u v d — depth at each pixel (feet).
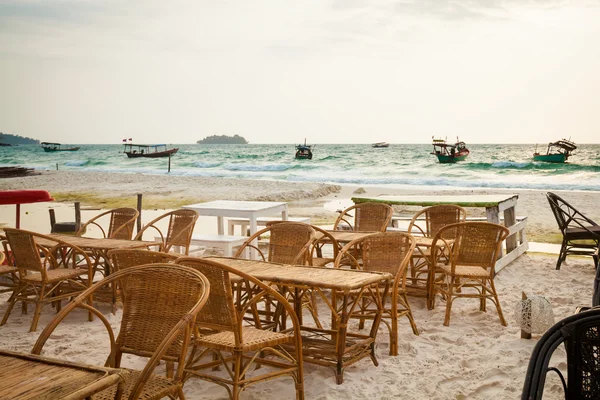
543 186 101.65
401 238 18.26
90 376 7.20
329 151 290.56
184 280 10.92
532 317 17.28
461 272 19.74
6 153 337.31
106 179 113.50
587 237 27.27
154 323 11.12
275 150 337.52
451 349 16.81
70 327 19.34
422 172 147.95
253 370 15.31
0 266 20.27
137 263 14.51
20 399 6.58
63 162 223.30
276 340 12.40
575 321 8.26
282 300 12.48
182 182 103.50
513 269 27.78
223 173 148.15
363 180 122.42
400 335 18.22
